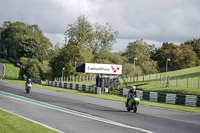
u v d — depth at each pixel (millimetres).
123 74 140625
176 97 49750
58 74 126875
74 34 129625
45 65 151750
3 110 28078
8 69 165875
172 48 177125
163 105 45594
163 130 21094
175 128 22297
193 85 68062
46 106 34250
